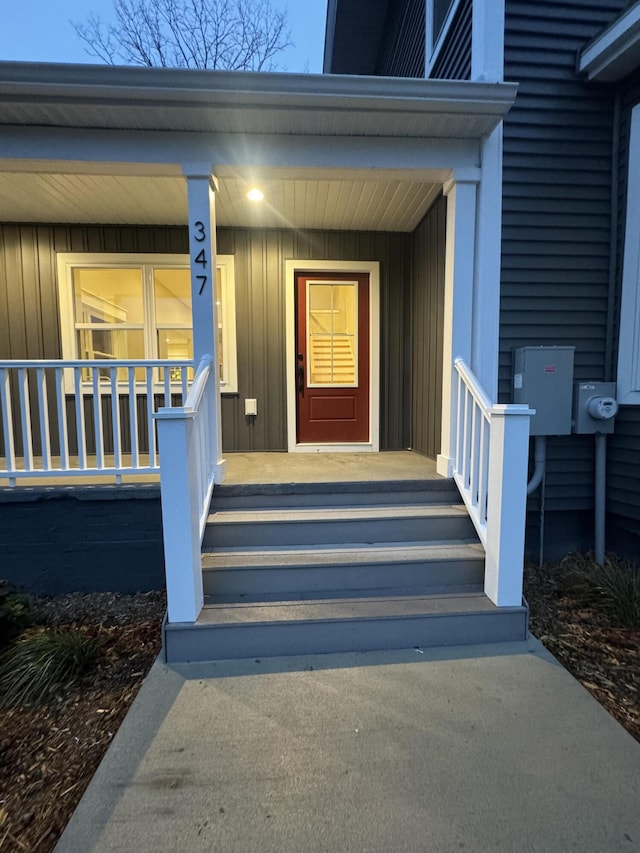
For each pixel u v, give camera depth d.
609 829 1.39
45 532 3.13
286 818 1.43
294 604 2.44
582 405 3.35
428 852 1.33
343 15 5.91
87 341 4.73
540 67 3.25
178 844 1.36
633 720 1.87
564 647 2.40
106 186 3.63
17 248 4.48
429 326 4.14
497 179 3.17
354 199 3.88
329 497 3.13
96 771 1.61
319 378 4.87
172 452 2.20
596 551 3.48
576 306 3.43
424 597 2.51
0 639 2.46
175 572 2.25
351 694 2.00
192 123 2.87
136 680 2.20
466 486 3.02
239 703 1.94
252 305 4.73
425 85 2.71
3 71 2.52
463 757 1.66
